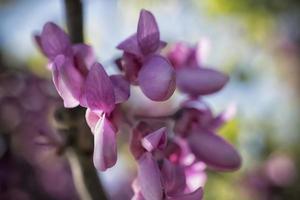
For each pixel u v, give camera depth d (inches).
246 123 11.2
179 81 5.8
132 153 5.1
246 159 11.1
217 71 5.8
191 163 5.7
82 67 5.0
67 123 5.4
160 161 5.0
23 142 9.4
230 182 10.7
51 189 9.9
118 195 10.9
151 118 5.4
